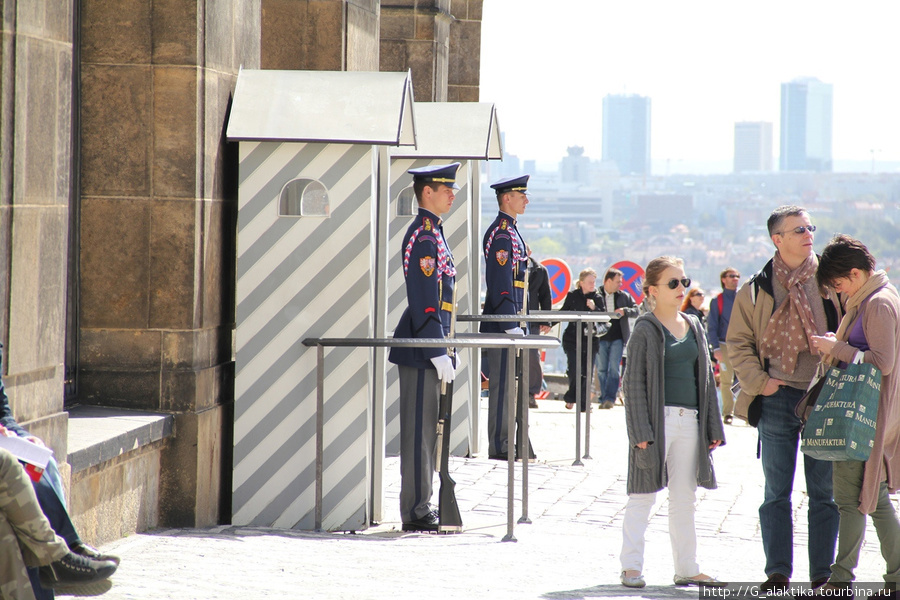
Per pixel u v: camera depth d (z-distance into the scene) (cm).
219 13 2509
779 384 2083
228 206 2586
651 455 2091
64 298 1905
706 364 2141
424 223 2578
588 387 3759
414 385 2581
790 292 2086
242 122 2527
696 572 2130
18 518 1373
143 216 2428
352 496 2539
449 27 5434
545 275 4291
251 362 2523
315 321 2520
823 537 2052
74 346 2420
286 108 2538
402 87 2562
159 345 2425
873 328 1964
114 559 1502
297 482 2534
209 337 2503
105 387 2434
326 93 2561
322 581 1933
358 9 3381
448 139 3603
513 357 2473
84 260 2434
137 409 2423
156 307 2428
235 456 2536
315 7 3222
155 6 2414
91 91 2427
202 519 2452
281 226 2516
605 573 2183
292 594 1816
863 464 1984
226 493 2586
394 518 2725
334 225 2508
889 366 1947
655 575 2230
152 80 2420
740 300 2139
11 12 1727
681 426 2127
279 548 2227
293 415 2527
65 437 1906
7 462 1366
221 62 2527
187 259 2427
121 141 2430
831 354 1980
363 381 2522
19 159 1753
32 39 1780
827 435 1941
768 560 2075
